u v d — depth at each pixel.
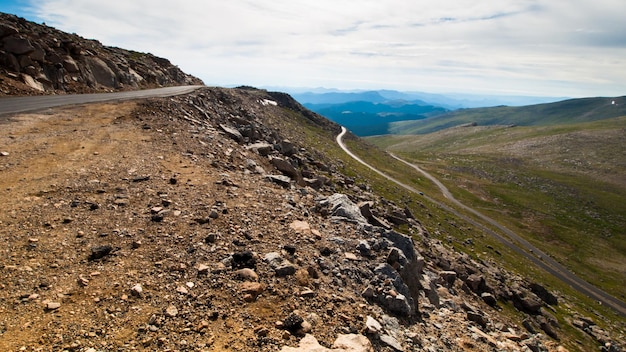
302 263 12.09
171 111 33.62
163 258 10.71
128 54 70.06
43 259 9.85
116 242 11.23
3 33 37.28
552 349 18.25
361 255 14.28
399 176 130.25
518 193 141.25
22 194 13.67
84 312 8.10
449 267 30.75
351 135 176.00
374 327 9.85
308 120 160.62
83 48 50.50
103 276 9.51
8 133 21.73
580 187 148.38
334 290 11.30
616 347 35.75
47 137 21.81
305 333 8.71
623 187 147.12
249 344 7.97
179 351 7.43
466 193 133.38
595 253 97.00
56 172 16.33
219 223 13.55
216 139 27.80
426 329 12.22
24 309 7.90
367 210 24.72
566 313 43.81
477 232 81.81
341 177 50.91
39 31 43.47
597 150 189.50
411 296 13.79
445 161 192.88
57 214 12.48
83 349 7.02
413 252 16.89
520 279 47.69
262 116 80.50
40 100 33.94
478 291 29.94
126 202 14.09
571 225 114.38
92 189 14.98
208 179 18.42
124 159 19.33
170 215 13.55
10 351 6.67
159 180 17.03
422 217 64.19
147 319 8.18
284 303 9.78
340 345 8.48
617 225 115.12
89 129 24.69
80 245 10.81
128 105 33.22
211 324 8.41
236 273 10.48
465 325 14.55
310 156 56.81
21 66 38.12
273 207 16.59
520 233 102.38
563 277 78.19
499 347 13.52
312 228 15.41
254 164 25.27
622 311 66.25
